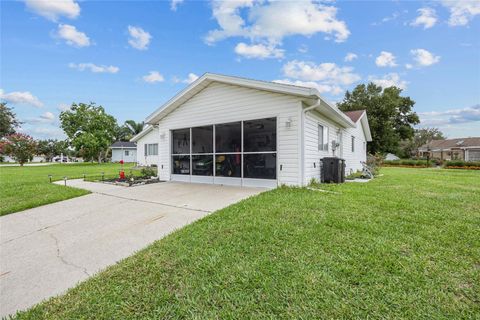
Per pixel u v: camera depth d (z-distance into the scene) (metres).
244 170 7.58
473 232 3.17
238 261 2.52
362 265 2.37
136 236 3.58
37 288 2.39
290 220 3.72
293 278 2.18
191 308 1.87
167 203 5.45
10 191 7.13
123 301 2.01
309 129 7.21
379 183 8.24
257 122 7.32
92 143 27.59
